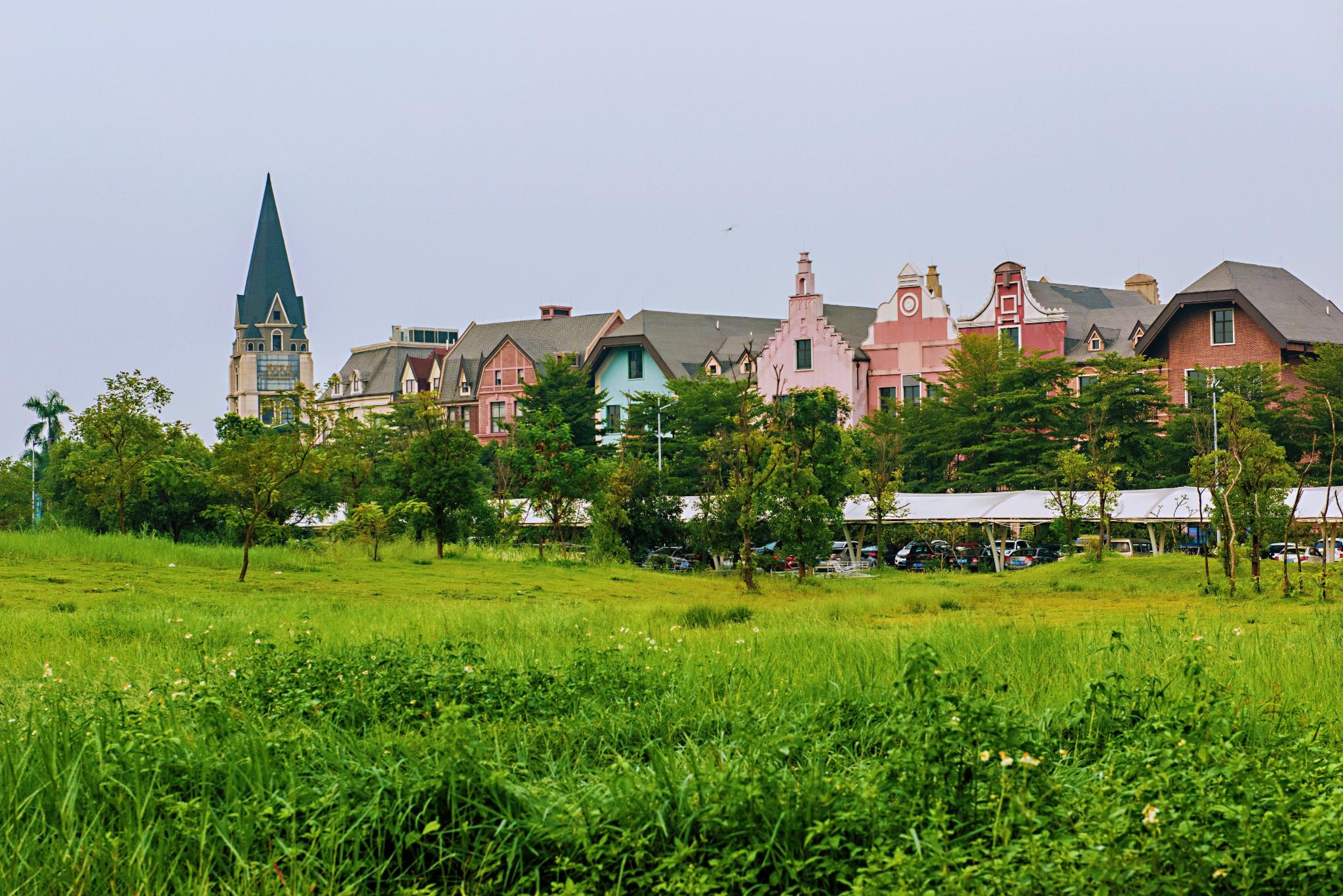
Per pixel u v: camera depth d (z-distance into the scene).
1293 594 33.03
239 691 12.34
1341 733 10.78
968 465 71.75
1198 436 58.22
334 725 10.54
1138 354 76.56
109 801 8.47
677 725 11.03
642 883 7.64
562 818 8.12
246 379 191.62
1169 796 7.85
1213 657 14.45
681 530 54.28
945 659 14.37
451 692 12.35
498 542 51.62
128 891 7.48
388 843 8.41
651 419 80.44
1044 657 14.80
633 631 20.45
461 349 112.44
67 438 55.69
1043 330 83.75
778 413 51.41
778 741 9.61
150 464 44.81
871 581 45.50
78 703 12.45
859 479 58.69
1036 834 7.63
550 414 52.62
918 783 8.27
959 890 6.80
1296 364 72.81
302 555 39.41
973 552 63.34
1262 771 8.42
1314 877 7.03
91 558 33.47
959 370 75.50
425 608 26.28
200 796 8.66
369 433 83.69
